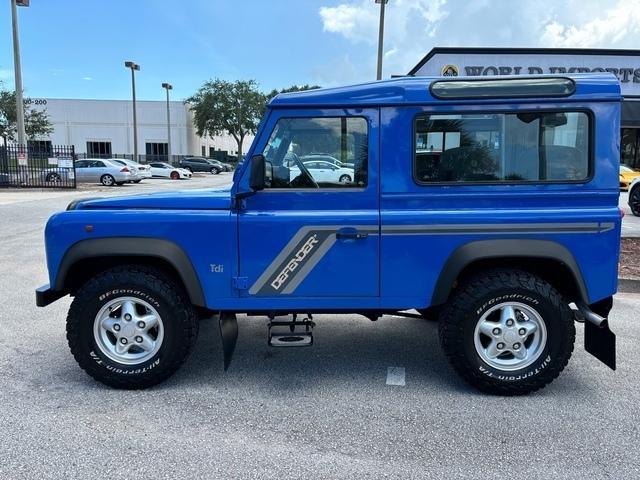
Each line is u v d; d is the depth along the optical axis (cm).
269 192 378
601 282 371
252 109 6153
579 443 321
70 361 449
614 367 372
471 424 344
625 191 2112
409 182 373
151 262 404
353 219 373
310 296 383
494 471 293
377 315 423
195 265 381
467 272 394
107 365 388
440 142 372
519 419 351
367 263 377
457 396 386
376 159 372
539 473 291
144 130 6262
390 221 372
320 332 529
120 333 389
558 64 2164
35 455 305
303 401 377
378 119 371
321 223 374
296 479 285
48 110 6078
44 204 1678
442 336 387
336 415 356
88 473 288
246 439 325
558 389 397
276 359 455
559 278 399
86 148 6212
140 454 308
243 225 376
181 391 392
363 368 438
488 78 369
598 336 384
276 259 379
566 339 375
